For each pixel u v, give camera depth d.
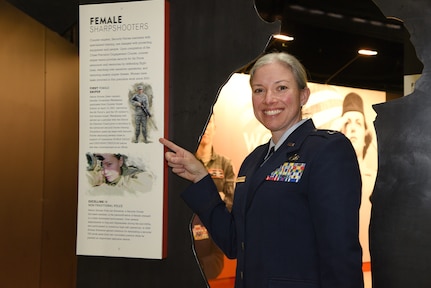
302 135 1.47
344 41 3.44
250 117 3.65
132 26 1.83
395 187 1.67
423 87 1.65
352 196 1.34
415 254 1.63
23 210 2.80
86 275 1.92
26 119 2.85
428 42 1.64
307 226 1.39
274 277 1.40
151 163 1.80
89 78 1.86
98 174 1.85
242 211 1.50
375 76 3.88
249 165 1.60
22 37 2.79
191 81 1.84
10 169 2.70
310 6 3.08
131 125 1.83
